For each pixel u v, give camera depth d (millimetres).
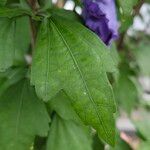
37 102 167
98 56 136
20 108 166
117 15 163
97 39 139
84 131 185
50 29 141
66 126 182
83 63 135
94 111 134
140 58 257
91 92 134
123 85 230
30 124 165
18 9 146
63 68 135
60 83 135
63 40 138
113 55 179
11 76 174
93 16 152
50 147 179
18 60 189
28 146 165
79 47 137
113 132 134
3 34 144
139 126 256
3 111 165
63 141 180
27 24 185
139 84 282
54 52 137
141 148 269
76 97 134
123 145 227
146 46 266
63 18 146
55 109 167
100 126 134
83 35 139
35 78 135
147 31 297
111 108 133
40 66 136
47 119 166
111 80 193
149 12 301
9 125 165
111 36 152
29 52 209
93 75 134
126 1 131
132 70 245
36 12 155
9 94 168
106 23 150
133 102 233
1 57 142
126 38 271
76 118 167
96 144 205
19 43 189
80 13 172
